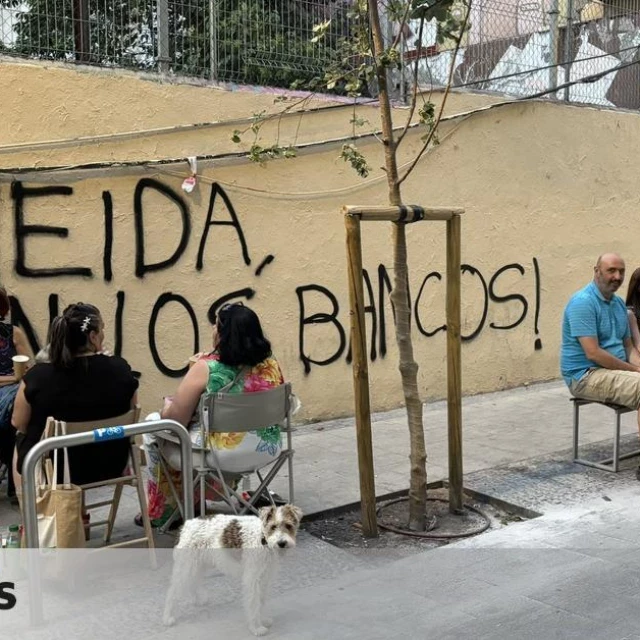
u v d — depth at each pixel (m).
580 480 5.70
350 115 7.35
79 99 5.96
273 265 6.99
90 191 6.02
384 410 7.82
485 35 8.55
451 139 8.06
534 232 8.87
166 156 6.37
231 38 6.89
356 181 7.40
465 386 8.46
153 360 6.40
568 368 6.11
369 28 5.90
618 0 9.66
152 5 6.46
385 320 7.76
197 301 6.59
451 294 4.92
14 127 5.71
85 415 4.02
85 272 6.05
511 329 8.80
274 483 5.55
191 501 3.92
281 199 6.97
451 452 5.02
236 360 4.32
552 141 8.91
